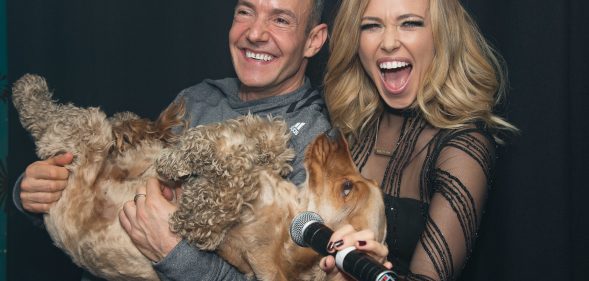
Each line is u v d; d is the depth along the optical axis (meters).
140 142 2.45
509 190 3.20
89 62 3.99
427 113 2.60
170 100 3.88
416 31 2.60
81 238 2.33
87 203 2.33
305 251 2.12
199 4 3.78
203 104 2.89
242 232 2.18
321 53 3.46
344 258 1.70
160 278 2.27
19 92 2.64
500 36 3.23
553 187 3.09
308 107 2.69
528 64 3.12
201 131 2.19
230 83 2.94
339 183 2.20
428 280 2.20
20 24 4.09
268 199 2.18
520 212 3.17
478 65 2.69
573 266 3.17
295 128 2.58
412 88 2.66
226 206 2.10
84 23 3.99
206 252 2.20
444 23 2.61
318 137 2.31
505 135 3.01
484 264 3.31
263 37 2.64
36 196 2.37
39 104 2.62
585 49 3.12
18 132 4.07
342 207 2.16
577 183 3.17
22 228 4.09
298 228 1.91
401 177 2.62
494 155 2.51
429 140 2.61
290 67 2.72
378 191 2.23
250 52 2.71
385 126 2.84
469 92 2.67
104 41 3.96
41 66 4.07
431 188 2.48
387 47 2.62
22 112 2.64
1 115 4.09
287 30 2.68
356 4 2.75
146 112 3.93
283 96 2.73
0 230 4.13
